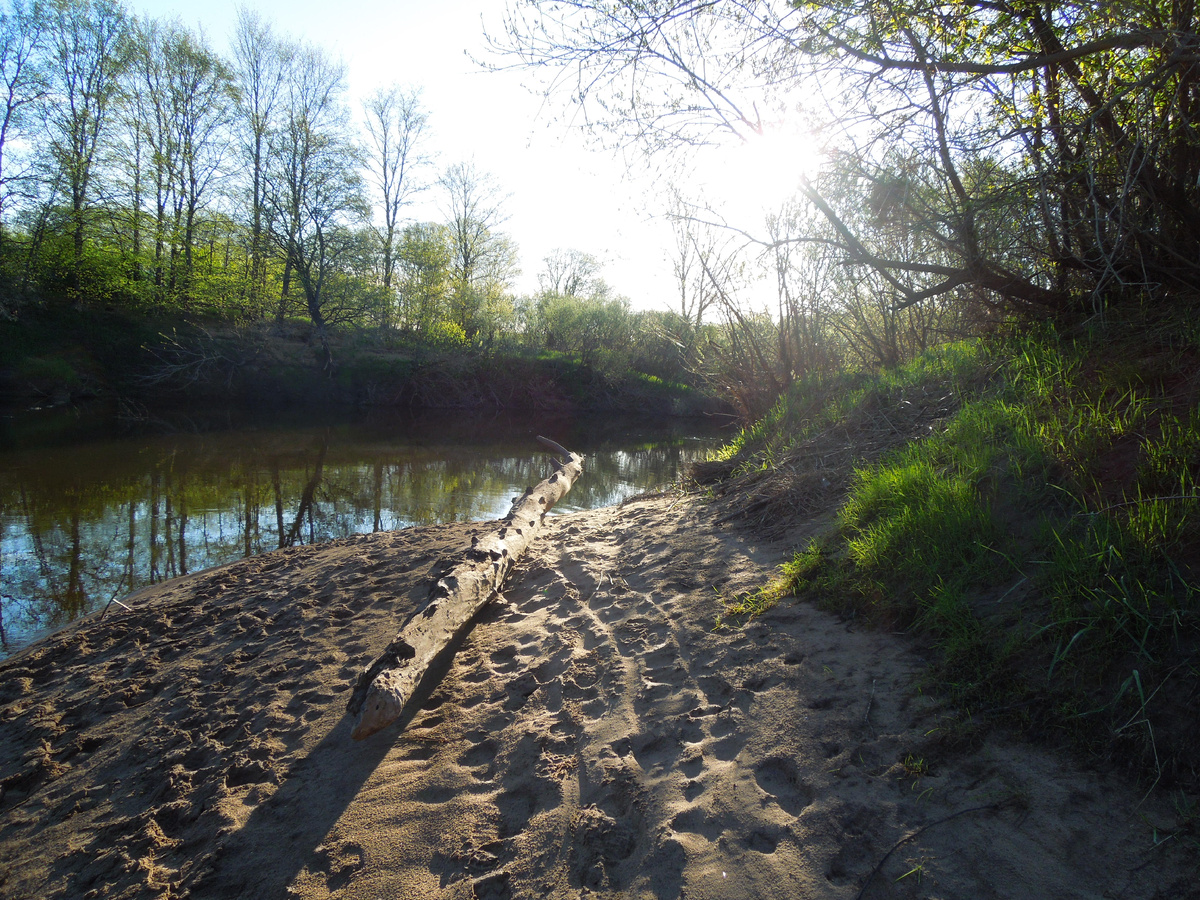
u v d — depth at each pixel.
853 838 2.20
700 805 2.51
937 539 3.50
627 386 30.05
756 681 3.12
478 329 32.16
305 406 27.39
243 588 6.22
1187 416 3.44
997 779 2.29
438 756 3.26
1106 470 3.40
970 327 6.55
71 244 24.34
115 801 3.38
